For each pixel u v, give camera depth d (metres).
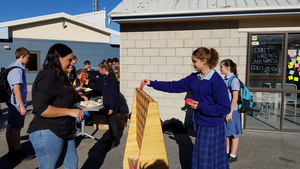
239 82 3.37
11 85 3.32
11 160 3.53
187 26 5.35
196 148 2.41
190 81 2.55
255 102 5.18
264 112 5.18
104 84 3.95
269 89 5.06
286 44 4.92
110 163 3.51
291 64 4.96
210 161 2.32
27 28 12.29
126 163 2.74
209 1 5.33
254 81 5.17
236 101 3.24
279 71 5.02
